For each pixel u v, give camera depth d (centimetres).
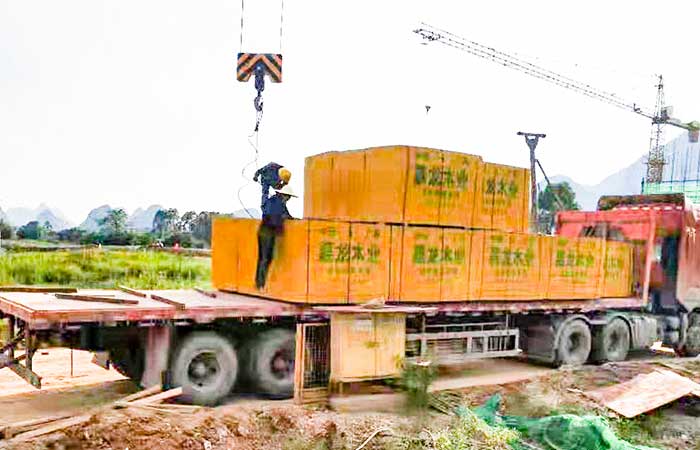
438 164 937
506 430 671
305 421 684
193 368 760
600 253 1188
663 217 1313
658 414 823
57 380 900
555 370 1096
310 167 1078
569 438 651
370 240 870
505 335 1038
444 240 943
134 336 730
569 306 1123
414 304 915
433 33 4203
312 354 812
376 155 934
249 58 890
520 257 1042
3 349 716
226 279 963
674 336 1304
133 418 626
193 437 602
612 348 1210
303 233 814
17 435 580
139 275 1912
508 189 1037
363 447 621
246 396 828
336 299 841
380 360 840
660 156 6116
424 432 675
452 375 1030
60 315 652
